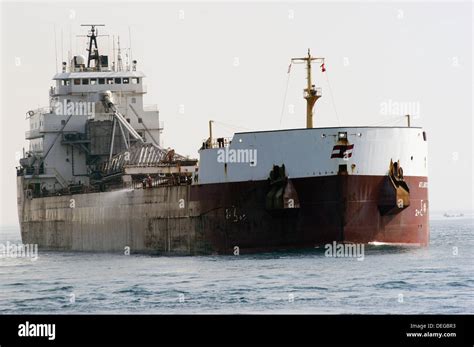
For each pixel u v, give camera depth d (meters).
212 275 188.50
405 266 191.75
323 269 188.88
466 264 194.12
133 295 174.25
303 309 158.00
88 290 182.12
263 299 165.12
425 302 161.75
